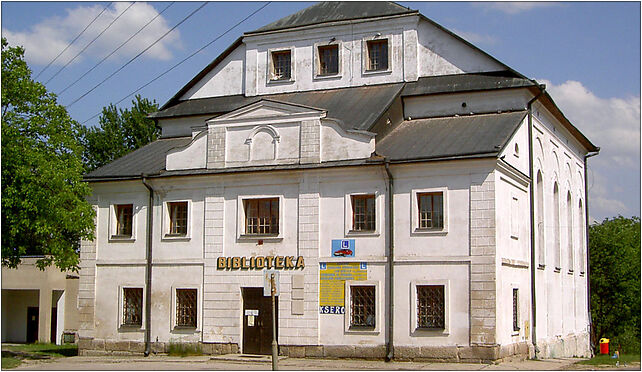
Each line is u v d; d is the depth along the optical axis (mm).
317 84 41094
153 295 37188
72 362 34250
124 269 38094
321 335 33500
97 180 38688
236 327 35219
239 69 43281
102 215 39031
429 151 32656
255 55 42750
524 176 35219
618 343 67312
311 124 34562
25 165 34688
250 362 32500
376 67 40344
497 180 31562
